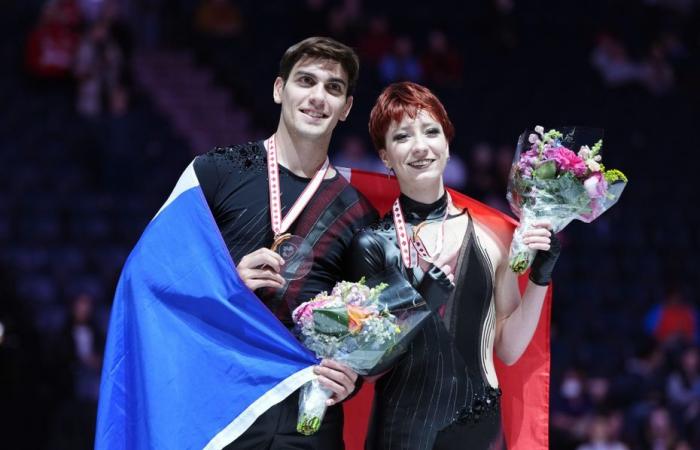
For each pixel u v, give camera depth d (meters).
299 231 9.18
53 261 24.42
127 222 25.97
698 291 27.95
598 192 9.09
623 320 26.05
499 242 9.48
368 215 9.47
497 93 34.53
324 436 9.05
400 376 9.04
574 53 37.12
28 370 16.62
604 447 19.67
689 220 30.22
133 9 34.25
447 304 9.05
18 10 33.41
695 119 35.12
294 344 8.73
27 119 29.09
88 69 30.03
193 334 8.88
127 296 9.10
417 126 9.17
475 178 27.98
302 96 9.30
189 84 33.31
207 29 35.03
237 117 32.44
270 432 8.94
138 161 27.92
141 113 30.44
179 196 9.21
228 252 8.91
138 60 33.72
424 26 36.84
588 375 23.47
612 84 36.19
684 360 22.80
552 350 24.06
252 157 9.42
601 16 38.88
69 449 17.08
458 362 8.99
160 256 9.03
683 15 39.62
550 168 9.04
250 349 8.81
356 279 9.12
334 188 9.41
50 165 27.53
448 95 33.62
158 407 8.69
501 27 36.75
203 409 8.70
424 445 8.91
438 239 9.20
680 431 21.28
